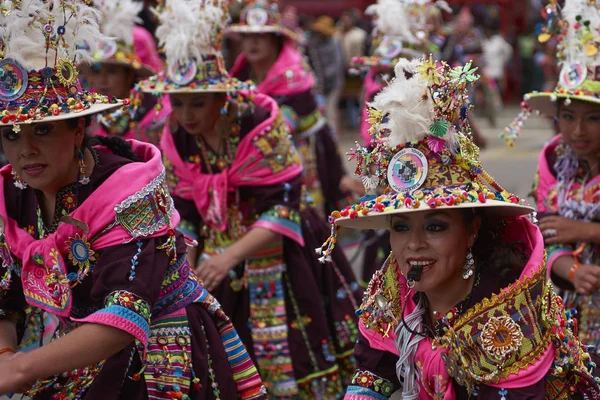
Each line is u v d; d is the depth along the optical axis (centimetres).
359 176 352
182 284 388
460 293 353
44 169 351
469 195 326
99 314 344
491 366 334
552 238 518
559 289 540
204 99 538
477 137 1504
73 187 365
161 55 789
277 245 572
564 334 347
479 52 1557
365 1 2370
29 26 345
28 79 344
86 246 358
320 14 2388
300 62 894
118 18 666
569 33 512
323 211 911
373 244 779
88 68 682
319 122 901
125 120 659
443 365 352
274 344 574
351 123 2089
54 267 364
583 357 362
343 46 2006
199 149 557
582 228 514
